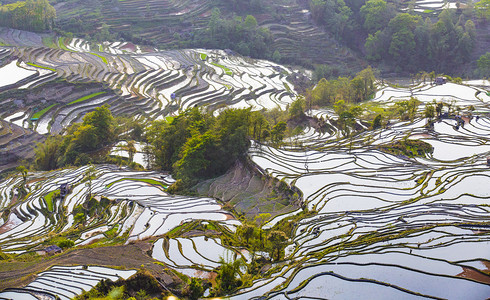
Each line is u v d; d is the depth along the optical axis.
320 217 49.12
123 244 47.06
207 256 43.47
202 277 40.00
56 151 86.06
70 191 66.31
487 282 35.06
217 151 67.81
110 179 69.31
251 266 41.75
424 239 41.62
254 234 46.25
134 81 122.38
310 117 93.00
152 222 52.09
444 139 70.94
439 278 35.81
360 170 61.84
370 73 111.81
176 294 37.09
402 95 108.00
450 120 79.50
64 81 111.19
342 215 49.09
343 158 66.62
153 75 127.44
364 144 72.19
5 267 40.91
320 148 72.38
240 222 51.53
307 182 58.34
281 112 101.00
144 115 106.88
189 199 59.16
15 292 35.75
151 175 71.00
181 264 41.97
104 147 85.81
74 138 84.38
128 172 72.81
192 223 51.28
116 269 39.03
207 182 65.31
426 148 67.25
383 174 59.78
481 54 139.00
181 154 70.44
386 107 97.50
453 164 61.41
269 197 57.72
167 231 49.91
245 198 57.75
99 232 51.28
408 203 50.41
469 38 138.50
